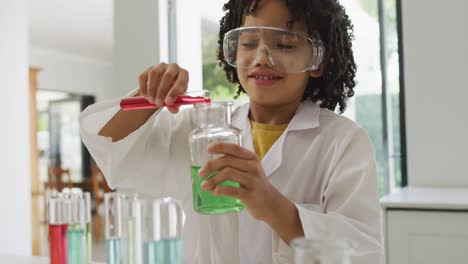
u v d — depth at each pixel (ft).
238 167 2.31
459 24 7.20
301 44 3.09
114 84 9.30
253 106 3.58
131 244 2.31
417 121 7.46
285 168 3.40
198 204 2.40
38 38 21.63
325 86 3.75
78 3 16.22
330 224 2.57
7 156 10.16
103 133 3.35
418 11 7.41
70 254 2.64
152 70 2.90
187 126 3.71
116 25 9.28
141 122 3.34
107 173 3.40
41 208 21.07
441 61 7.31
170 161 3.67
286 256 2.77
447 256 5.40
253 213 2.49
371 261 2.89
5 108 10.16
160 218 2.18
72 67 26.55
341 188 3.09
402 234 5.57
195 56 9.74
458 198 5.79
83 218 2.68
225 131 2.38
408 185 7.52
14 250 10.18
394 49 8.24
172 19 9.40
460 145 7.23
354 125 3.37
